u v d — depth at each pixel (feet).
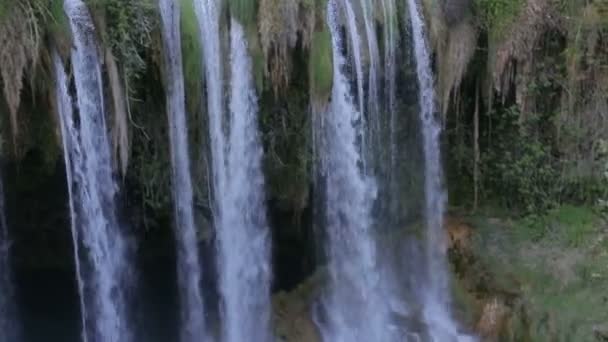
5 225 28.94
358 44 29.35
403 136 31.78
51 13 23.35
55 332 31.58
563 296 29.12
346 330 30.86
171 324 31.35
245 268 30.45
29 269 30.78
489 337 29.43
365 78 29.91
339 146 30.17
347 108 29.84
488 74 31.76
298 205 30.96
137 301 29.96
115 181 26.12
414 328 30.71
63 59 23.94
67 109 24.71
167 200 28.43
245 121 28.40
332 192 30.99
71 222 28.60
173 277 30.99
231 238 29.78
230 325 30.37
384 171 31.81
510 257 31.19
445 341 29.86
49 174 27.12
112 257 27.89
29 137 25.39
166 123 27.22
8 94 23.07
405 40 30.53
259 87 27.78
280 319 30.58
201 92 27.04
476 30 31.30
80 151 25.30
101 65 24.63
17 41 22.77
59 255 30.68
